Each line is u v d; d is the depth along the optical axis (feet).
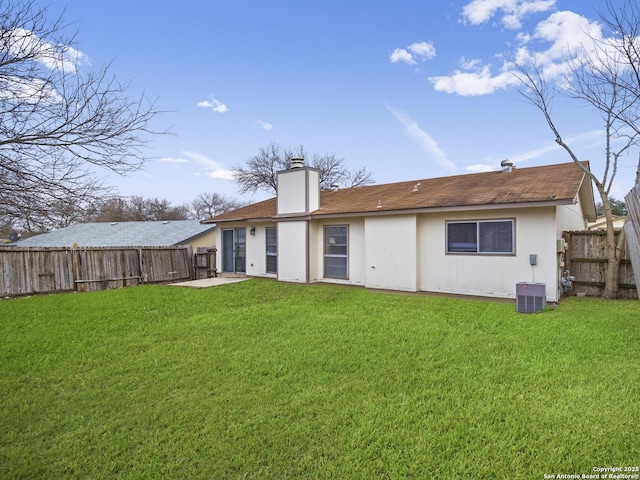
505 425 10.57
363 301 29.66
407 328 21.03
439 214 33.73
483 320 22.66
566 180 30.68
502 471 8.66
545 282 28.63
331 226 41.22
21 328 22.65
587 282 32.01
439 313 24.82
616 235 31.01
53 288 39.27
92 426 11.17
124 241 79.66
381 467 8.95
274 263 46.37
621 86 29.84
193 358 16.76
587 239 32.07
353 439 10.10
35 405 12.51
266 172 115.75
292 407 11.98
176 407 12.16
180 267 50.62
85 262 41.91
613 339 18.10
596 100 30.96
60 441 10.37
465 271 32.32
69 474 9.00
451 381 13.65
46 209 15.48
